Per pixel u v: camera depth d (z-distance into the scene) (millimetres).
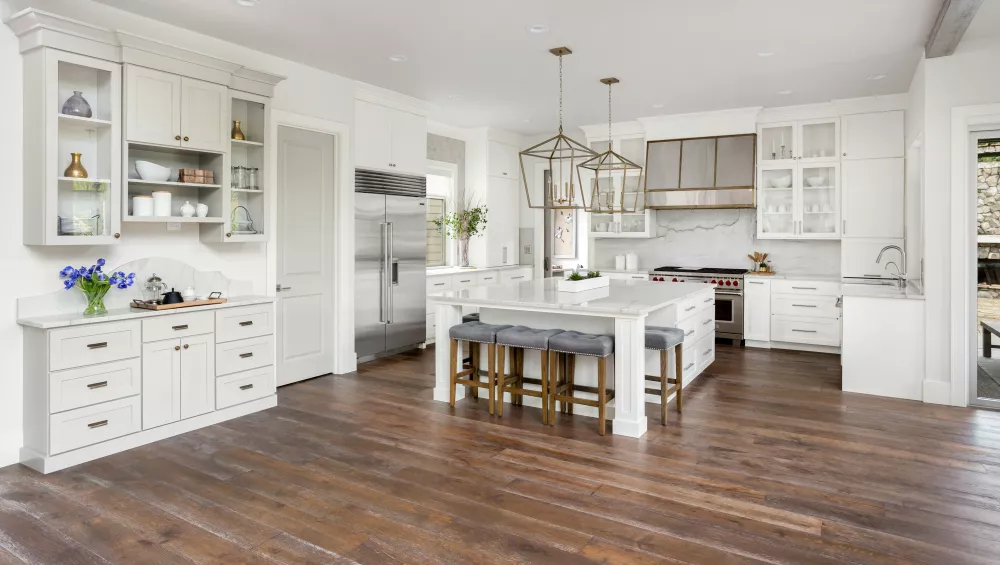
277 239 5066
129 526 2701
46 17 3270
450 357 4578
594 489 3084
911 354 4785
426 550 2484
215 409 4160
